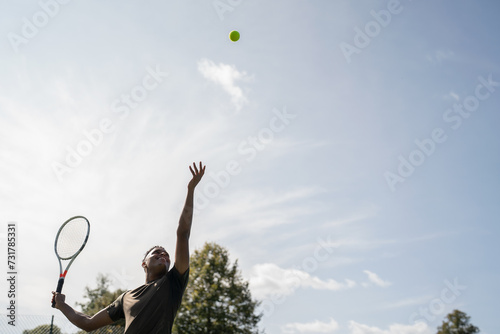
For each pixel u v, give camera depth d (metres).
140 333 3.43
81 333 13.95
